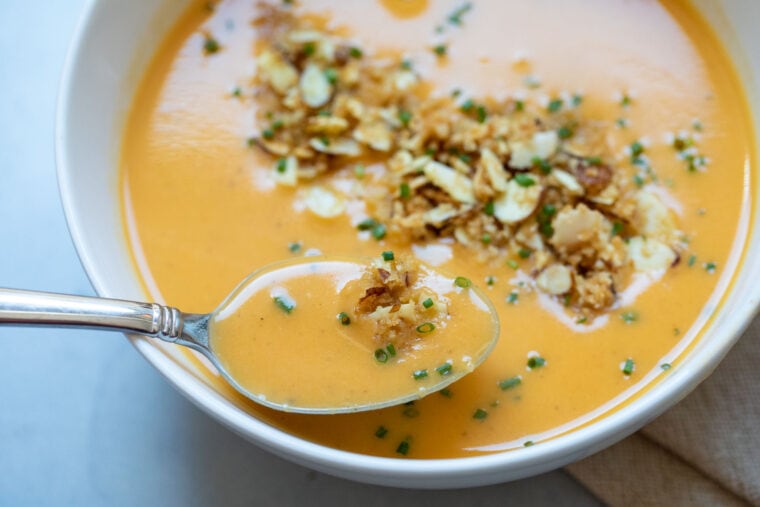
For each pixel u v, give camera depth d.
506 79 0.35
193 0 0.35
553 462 0.27
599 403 0.30
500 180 0.32
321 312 0.29
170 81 0.35
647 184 0.33
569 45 0.35
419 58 0.35
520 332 0.31
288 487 0.31
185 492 0.31
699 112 0.34
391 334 0.29
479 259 0.32
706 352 0.27
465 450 0.29
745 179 0.33
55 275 0.35
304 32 0.35
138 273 0.32
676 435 0.30
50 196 0.36
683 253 0.32
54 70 0.38
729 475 0.30
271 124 0.34
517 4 0.36
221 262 0.32
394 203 0.33
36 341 0.34
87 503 0.31
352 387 0.28
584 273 0.32
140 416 0.32
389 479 0.27
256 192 0.33
